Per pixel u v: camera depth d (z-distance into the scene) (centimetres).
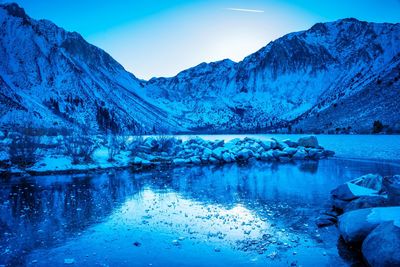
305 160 4959
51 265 1299
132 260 1341
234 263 1299
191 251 1419
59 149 4406
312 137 5828
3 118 13400
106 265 1297
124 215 1972
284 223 1764
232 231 1652
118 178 3447
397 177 1684
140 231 1675
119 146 5100
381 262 1118
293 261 1293
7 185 3031
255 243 1487
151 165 4466
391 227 1181
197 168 4297
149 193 2625
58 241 1552
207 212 2006
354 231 1374
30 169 3719
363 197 1695
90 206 2206
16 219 1906
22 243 1530
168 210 2072
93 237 1600
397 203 1551
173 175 3653
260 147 5506
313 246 1441
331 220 1770
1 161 3678
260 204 2191
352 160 4700
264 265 1273
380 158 4906
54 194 2617
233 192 2616
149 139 5344
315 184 2900
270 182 3050
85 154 4212
